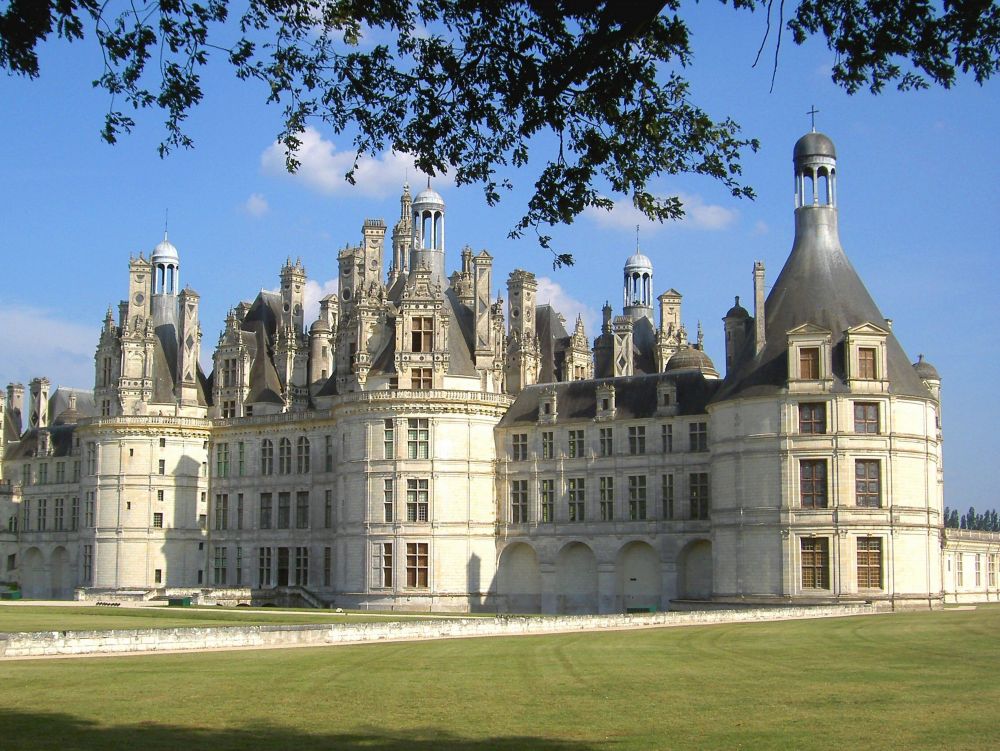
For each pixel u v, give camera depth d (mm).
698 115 28219
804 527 85500
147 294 132375
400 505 105875
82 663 44750
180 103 25781
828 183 92375
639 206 28797
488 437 109312
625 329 124562
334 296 131750
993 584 123188
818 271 90438
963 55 24594
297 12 27375
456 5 27094
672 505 100188
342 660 45906
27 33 23281
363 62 27609
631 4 24188
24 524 152875
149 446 128625
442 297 110312
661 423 101188
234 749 27516
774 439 87000
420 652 49625
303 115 27828
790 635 57531
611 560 102312
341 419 110750
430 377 107938
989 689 36250
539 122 27750
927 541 86250
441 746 27969
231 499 128625
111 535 127750
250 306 139125
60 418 154500
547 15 26094
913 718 31094
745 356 91312
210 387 137375
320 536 119812
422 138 28203
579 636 59281
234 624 72750
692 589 99188
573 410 106688
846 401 85812
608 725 30672
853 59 25203
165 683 38375
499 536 108562
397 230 130000
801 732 29328
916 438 86812
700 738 28797
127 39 25328
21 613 87625
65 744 27828
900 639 53781
